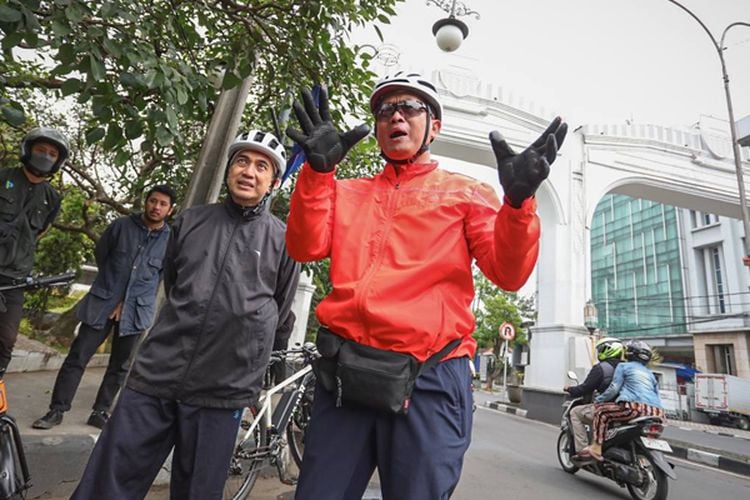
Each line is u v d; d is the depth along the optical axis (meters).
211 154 3.15
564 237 10.96
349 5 2.88
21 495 1.96
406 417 1.21
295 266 2.10
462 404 1.27
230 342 1.77
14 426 1.96
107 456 1.59
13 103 2.02
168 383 1.69
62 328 7.20
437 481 1.17
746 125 12.39
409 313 1.22
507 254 1.15
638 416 4.09
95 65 1.84
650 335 23.47
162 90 2.00
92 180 5.52
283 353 2.96
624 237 27.94
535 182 1.08
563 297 10.62
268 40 3.23
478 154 10.86
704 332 19.27
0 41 1.87
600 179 11.46
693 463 6.94
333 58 3.03
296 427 3.25
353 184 1.52
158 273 3.34
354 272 1.32
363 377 1.17
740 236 19.61
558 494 3.98
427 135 1.47
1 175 2.78
